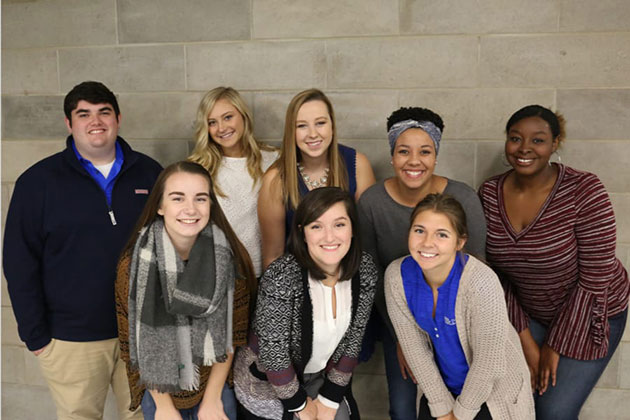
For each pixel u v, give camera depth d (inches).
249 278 68.2
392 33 87.5
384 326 79.8
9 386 107.1
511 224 71.8
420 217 60.0
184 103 94.7
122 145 78.7
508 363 62.6
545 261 70.1
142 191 77.9
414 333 65.7
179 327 62.4
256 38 91.0
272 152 88.1
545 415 74.0
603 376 92.2
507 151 70.7
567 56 84.5
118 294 63.9
